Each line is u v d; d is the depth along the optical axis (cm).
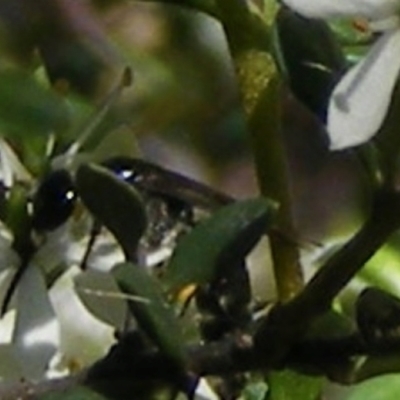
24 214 27
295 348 25
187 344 25
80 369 26
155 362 25
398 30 25
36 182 27
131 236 25
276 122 28
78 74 41
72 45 42
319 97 26
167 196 27
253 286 28
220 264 25
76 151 28
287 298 27
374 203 24
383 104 24
